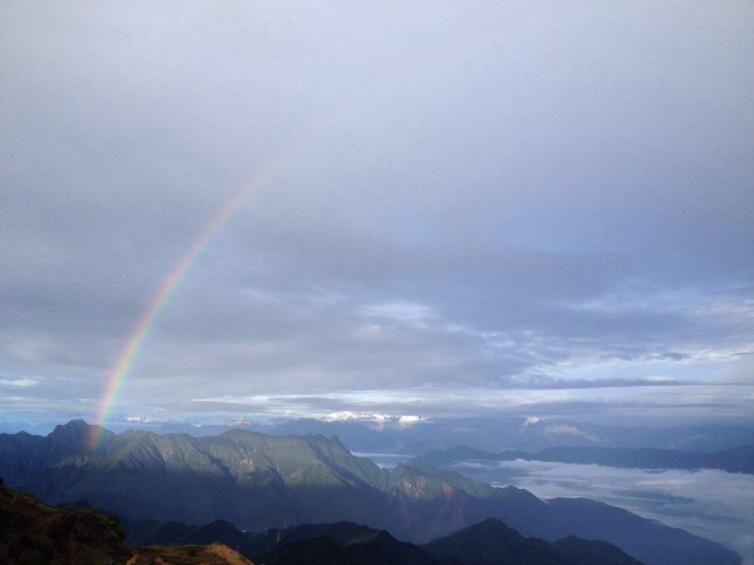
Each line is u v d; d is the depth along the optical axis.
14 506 103.88
